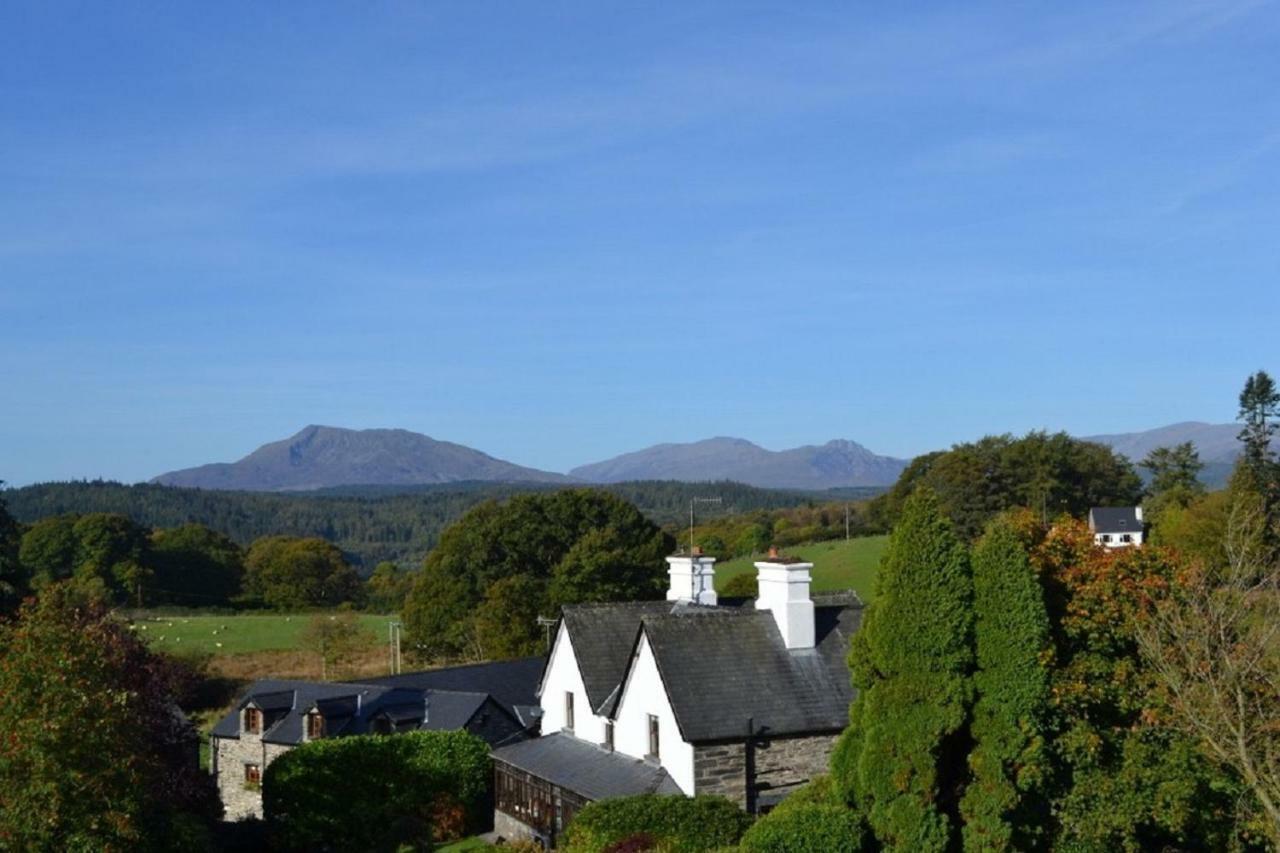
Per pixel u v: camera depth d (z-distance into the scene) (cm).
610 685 3988
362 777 4494
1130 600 2591
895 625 2627
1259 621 2572
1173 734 2514
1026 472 10644
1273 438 9844
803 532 13412
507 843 3872
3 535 6494
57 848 3023
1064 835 2588
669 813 3091
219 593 13350
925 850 2553
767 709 3425
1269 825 2362
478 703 5141
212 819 4456
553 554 8900
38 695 3108
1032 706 2495
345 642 9075
